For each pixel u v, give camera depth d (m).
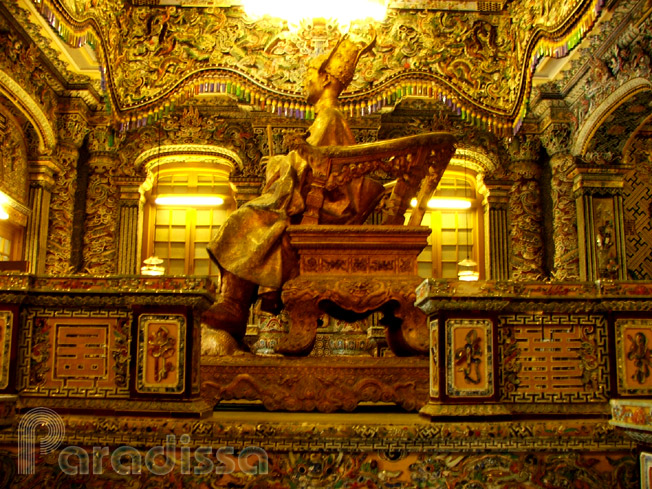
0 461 3.38
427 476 3.33
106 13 9.09
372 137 12.58
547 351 3.70
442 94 9.45
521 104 9.09
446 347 3.54
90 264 12.23
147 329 3.61
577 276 11.80
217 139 12.82
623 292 3.71
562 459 3.39
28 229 11.23
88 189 12.44
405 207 5.37
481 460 3.36
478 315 3.58
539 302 3.68
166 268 13.17
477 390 3.51
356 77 10.34
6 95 10.07
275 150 12.70
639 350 3.70
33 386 3.66
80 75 11.65
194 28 10.50
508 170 12.87
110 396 3.63
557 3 8.97
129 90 9.96
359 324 11.53
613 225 11.63
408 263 4.80
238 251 5.03
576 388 3.67
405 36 10.33
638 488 3.38
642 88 10.12
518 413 3.58
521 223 12.68
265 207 5.09
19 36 9.98
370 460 3.35
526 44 8.89
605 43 10.37
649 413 2.38
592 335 3.74
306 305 4.67
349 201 5.45
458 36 10.21
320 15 10.16
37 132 11.16
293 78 10.55
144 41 10.24
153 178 13.34
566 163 12.11
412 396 4.31
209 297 3.75
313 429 3.36
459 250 13.32
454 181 13.62
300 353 4.63
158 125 12.72
